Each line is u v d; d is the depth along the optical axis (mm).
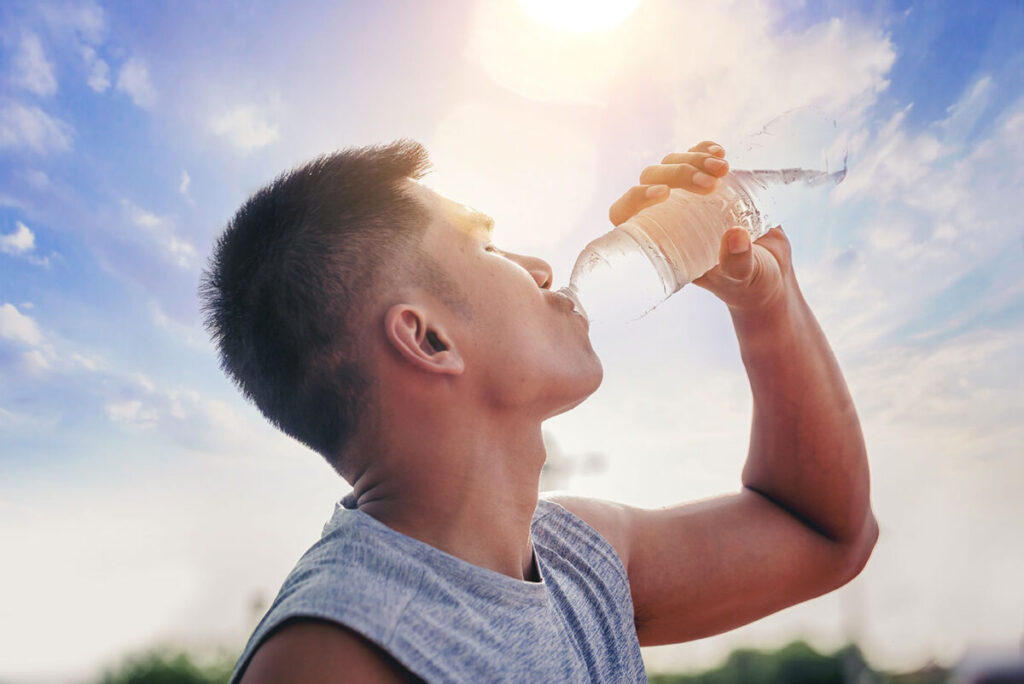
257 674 880
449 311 1134
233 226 1274
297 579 1003
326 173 1212
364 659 887
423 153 1272
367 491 1127
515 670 971
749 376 1531
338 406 1138
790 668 8922
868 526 1529
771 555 1431
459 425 1106
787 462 1479
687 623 1423
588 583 1199
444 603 972
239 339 1213
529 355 1139
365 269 1133
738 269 1294
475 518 1095
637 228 1396
